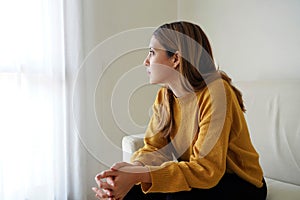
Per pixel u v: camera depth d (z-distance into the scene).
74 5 1.78
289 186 1.19
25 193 1.67
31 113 1.67
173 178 0.87
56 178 1.78
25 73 1.64
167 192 0.90
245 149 0.98
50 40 1.72
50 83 1.72
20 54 1.62
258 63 1.77
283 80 1.45
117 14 2.04
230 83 1.03
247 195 0.94
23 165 1.65
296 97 1.33
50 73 1.72
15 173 1.63
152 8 2.21
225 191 0.91
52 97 1.73
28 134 1.66
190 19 2.22
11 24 1.59
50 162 1.74
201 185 0.87
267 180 1.27
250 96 1.50
